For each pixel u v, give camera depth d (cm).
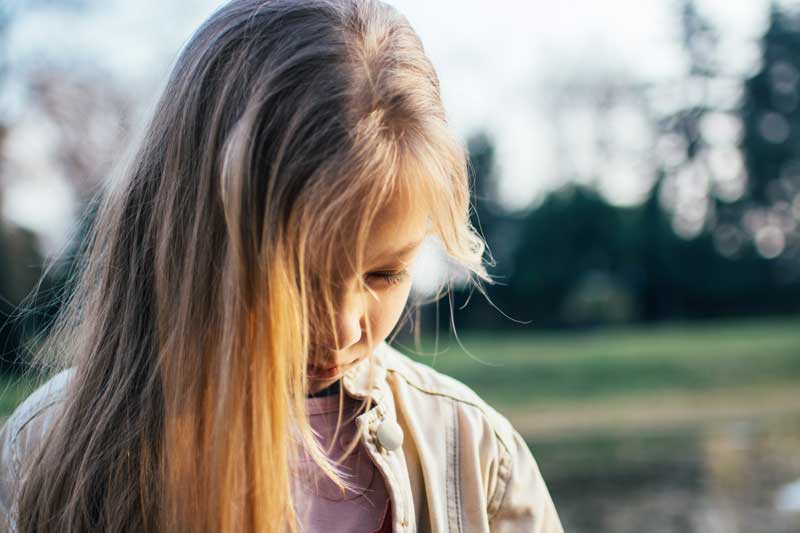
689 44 3434
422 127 93
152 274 101
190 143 97
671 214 3219
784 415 1091
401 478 101
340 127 89
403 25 103
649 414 1141
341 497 100
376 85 92
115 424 100
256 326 90
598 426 1047
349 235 87
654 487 648
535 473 111
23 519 100
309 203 87
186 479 96
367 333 92
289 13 96
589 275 3006
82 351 105
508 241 2905
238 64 95
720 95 3419
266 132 90
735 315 3203
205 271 95
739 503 580
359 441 103
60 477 99
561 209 2928
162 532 97
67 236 137
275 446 93
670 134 3353
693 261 3194
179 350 96
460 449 106
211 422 95
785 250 3284
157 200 100
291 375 93
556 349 1775
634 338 2177
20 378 130
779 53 3447
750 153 3350
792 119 3428
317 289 91
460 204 100
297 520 96
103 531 98
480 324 2806
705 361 1545
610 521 545
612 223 2997
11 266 1341
